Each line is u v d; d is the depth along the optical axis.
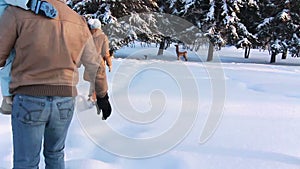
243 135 3.39
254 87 6.91
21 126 1.82
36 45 1.75
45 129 1.96
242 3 19.33
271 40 23.69
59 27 1.82
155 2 18.58
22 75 1.77
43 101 1.79
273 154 2.89
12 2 1.74
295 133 3.53
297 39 22.75
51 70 1.79
